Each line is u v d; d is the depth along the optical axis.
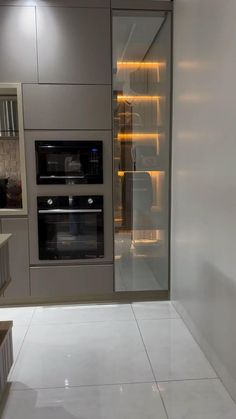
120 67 3.10
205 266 2.29
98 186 3.16
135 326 2.83
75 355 2.40
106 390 2.03
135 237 3.29
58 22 2.94
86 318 2.99
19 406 1.91
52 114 3.03
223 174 1.93
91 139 3.10
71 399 1.96
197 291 2.49
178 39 2.82
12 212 3.10
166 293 3.40
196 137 2.40
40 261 3.19
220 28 1.92
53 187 3.11
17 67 2.96
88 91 3.04
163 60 3.16
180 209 2.89
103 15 2.96
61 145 3.07
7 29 2.92
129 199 3.23
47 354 2.42
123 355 2.40
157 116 3.19
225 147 1.89
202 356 2.37
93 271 3.26
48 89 3.01
